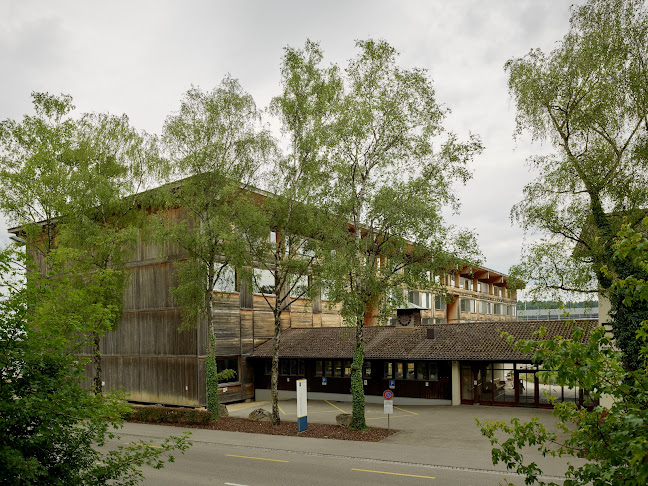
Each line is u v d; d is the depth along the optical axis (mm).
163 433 21359
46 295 6191
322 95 21688
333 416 25656
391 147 21328
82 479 5930
